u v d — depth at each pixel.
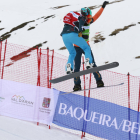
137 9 41.28
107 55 33.44
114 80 27.95
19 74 30.34
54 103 20.75
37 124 21.11
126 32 36.41
